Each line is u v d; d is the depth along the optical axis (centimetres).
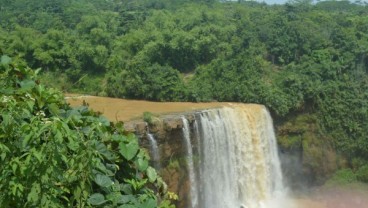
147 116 2145
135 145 581
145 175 614
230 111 2728
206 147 2473
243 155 2769
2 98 517
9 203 477
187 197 2323
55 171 481
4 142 487
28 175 469
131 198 547
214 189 2528
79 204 507
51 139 482
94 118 585
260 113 2955
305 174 3200
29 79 612
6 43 3109
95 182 531
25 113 515
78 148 509
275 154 3075
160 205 601
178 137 2262
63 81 3197
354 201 3073
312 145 3200
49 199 478
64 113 588
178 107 2817
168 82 3127
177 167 2247
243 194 2758
